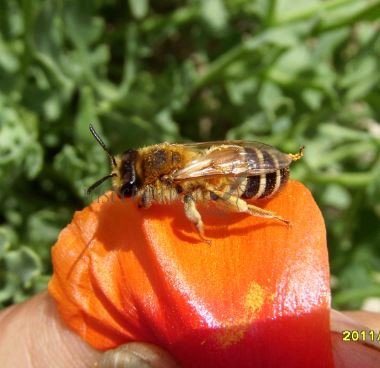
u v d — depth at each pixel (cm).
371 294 5
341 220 6
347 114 6
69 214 5
